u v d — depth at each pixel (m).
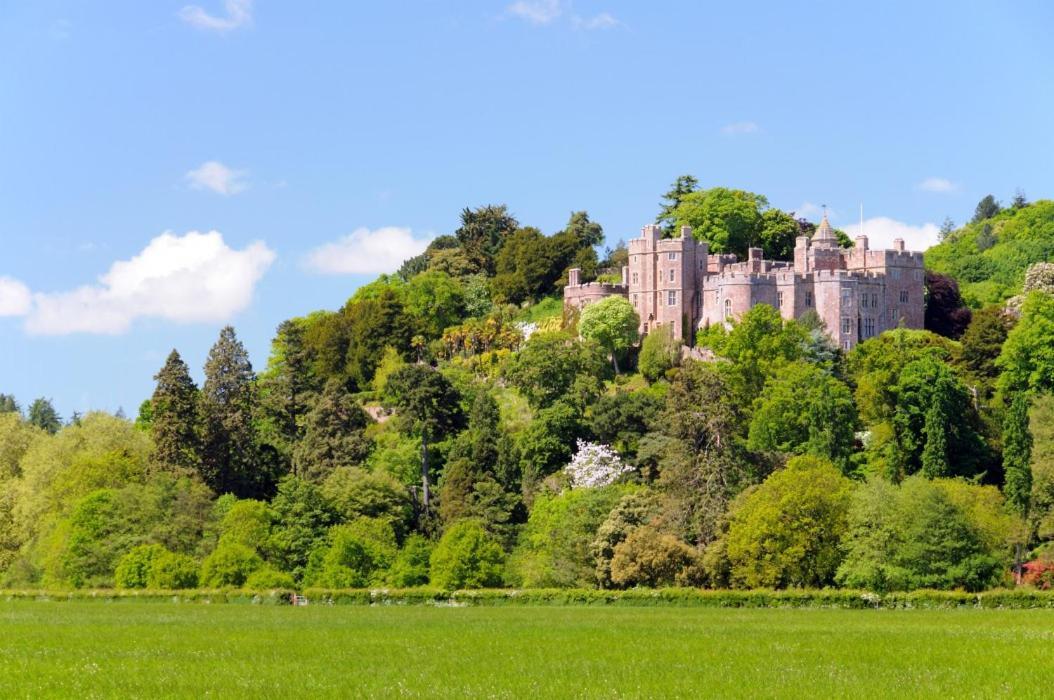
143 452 189.12
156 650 88.50
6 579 164.62
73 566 157.12
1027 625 104.00
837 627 103.06
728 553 135.50
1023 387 185.25
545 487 174.62
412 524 176.50
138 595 146.12
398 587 148.62
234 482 187.38
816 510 135.12
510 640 94.38
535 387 197.75
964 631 98.69
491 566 148.62
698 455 151.00
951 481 149.50
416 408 186.50
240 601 142.12
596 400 191.38
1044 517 154.38
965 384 181.12
